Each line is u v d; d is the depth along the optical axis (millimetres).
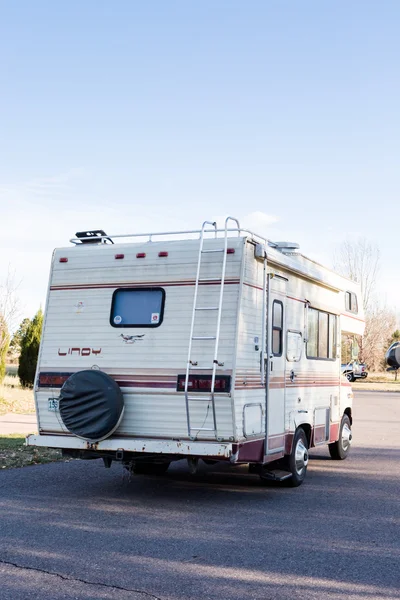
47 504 7762
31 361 25188
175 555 5793
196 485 9312
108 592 4852
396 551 6074
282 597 4836
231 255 7844
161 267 8195
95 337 8383
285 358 9023
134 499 8203
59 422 8422
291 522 7129
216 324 7750
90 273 8570
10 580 5066
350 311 12383
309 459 12000
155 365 7977
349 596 4887
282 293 8984
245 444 7758
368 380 50031
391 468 10992
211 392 7547
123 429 8086
